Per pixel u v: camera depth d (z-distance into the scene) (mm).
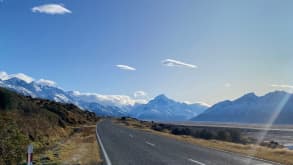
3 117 16266
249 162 16156
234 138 54188
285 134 104125
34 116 34156
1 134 14555
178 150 21500
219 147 24938
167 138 33969
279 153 21406
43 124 34125
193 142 29656
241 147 26250
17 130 16156
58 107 71062
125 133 42094
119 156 17859
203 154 19375
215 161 16172
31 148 11703
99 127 60844
